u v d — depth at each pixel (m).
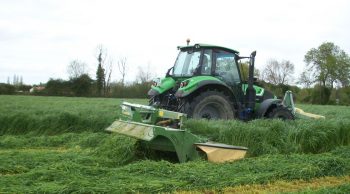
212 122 10.12
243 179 6.76
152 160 8.42
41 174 6.78
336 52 60.25
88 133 12.57
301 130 9.83
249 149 9.27
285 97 13.50
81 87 51.00
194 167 7.59
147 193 6.09
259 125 10.13
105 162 8.46
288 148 9.46
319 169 7.43
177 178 6.77
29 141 11.40
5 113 14.37
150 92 12.22
